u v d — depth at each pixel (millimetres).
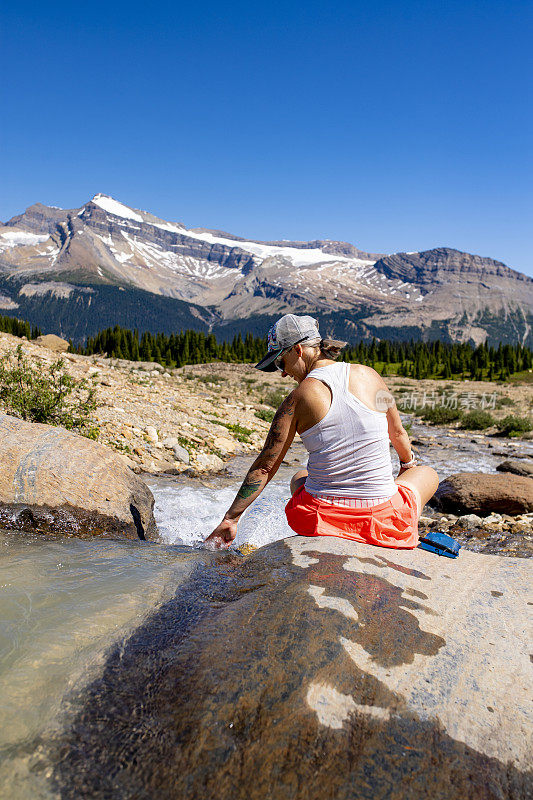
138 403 12594
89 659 1853
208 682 1679
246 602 2188
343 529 2773
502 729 1590
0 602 2309
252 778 1356
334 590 2170
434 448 15789
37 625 2088
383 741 1496
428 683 1734
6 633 2020
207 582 2506
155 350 96125
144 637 1997
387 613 2061
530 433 19781
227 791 1323
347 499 2771
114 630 2059
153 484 7266
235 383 40188
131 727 1521
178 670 1761
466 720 1604
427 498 3109
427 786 1371
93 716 1562
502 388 58406
